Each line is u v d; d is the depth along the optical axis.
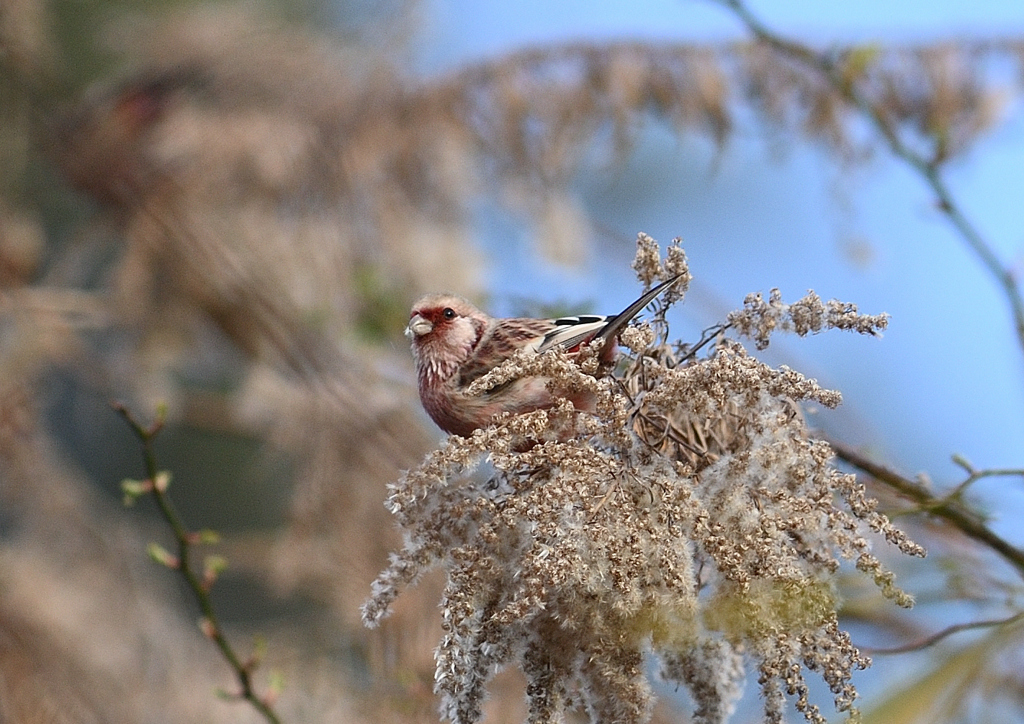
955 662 6.42
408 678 9.10
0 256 12.50
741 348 5.61
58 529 12.10
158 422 8.47
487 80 12.51
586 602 5.04
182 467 17.20
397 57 13.28
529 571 4.86
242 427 12.75
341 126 12.79
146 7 15.42
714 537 5.04
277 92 12.97
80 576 11.91
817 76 11.54
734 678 5.39
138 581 12.10
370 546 11.09
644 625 5.00
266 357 11.94
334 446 11.34
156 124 12.67
